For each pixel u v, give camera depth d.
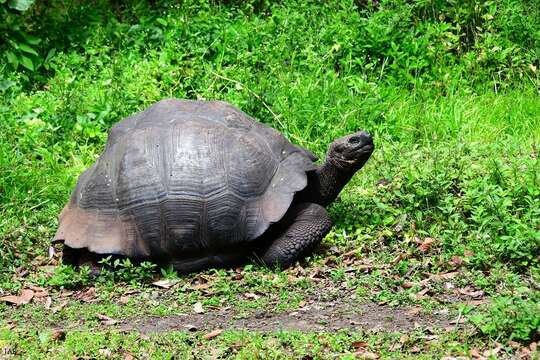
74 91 17.48
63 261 12.44
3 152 15.77
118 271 11.94
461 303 10.67
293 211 12.14
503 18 18.77
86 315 10.95
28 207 14.54
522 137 16.12
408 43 18.30
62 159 16.16
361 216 13.16
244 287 11.56
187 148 11.93
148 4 20.97
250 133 12.28
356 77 17.25
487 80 18.20
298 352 9.31
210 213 11.73
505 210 12.42
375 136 16.06
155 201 11.80
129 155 12.05
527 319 9.30
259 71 17.72
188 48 18.39
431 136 16.09
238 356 9.28
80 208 12.28
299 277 11.69
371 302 10.95
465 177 13.39
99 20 19.86
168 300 11.38
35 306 11.46
